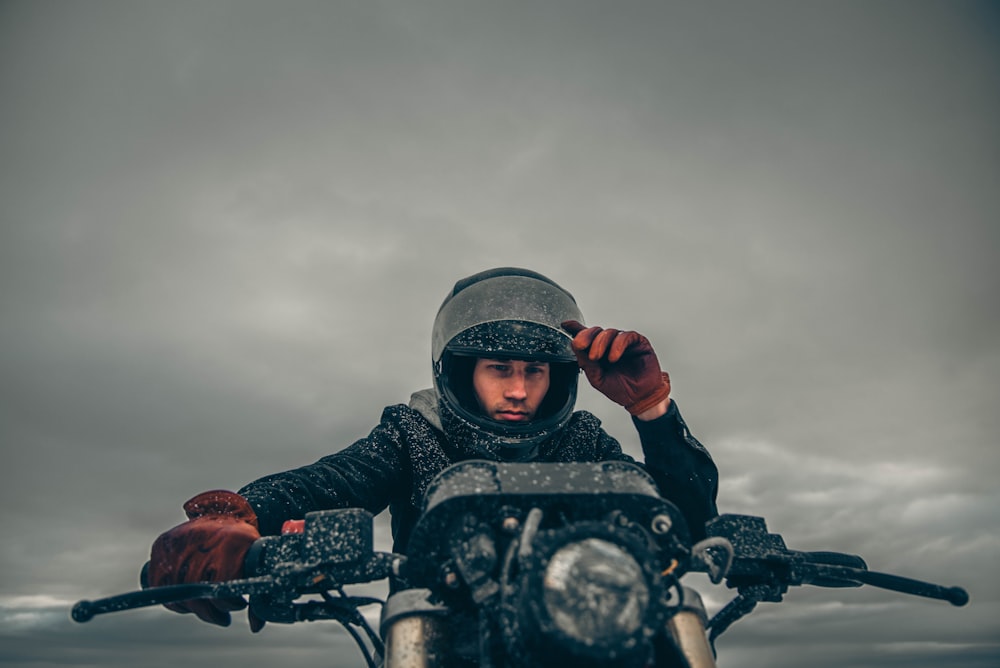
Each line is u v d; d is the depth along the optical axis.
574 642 0.74
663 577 0.94
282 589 1.07
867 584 1.21
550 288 1.95
